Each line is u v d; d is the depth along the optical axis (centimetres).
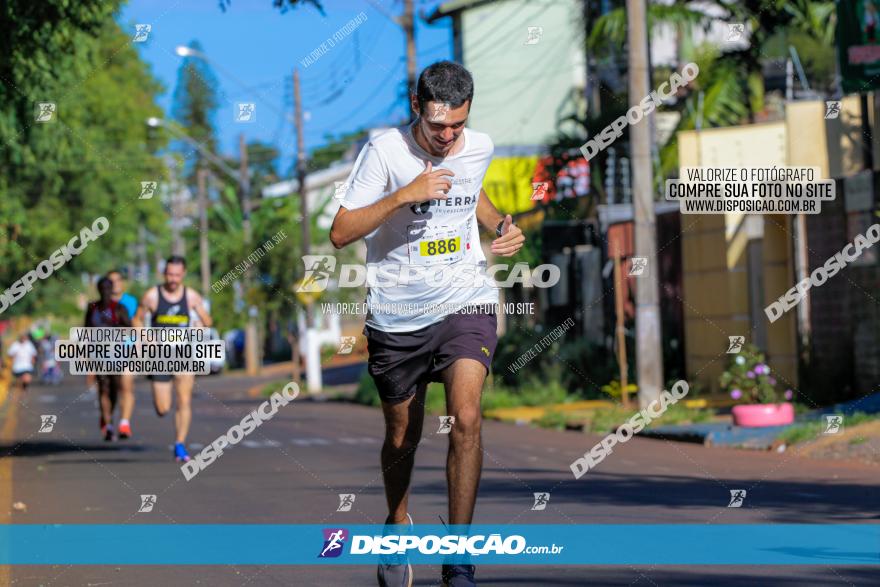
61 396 5703
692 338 3809
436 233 895
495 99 5712
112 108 6062
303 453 2447
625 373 3534
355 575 1131
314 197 8419
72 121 3703
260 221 7525
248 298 6556
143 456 2408
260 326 8025
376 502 1622
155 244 8631
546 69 5728
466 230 907
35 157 3128
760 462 2127
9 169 3378
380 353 914
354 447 2609
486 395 4081
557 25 5703
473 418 862
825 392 3095
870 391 2983
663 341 4041
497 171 5375
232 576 1135
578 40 5169
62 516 1544
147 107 6756
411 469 947
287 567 1177
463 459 858
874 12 2878
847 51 2911
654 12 4091
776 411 2659
